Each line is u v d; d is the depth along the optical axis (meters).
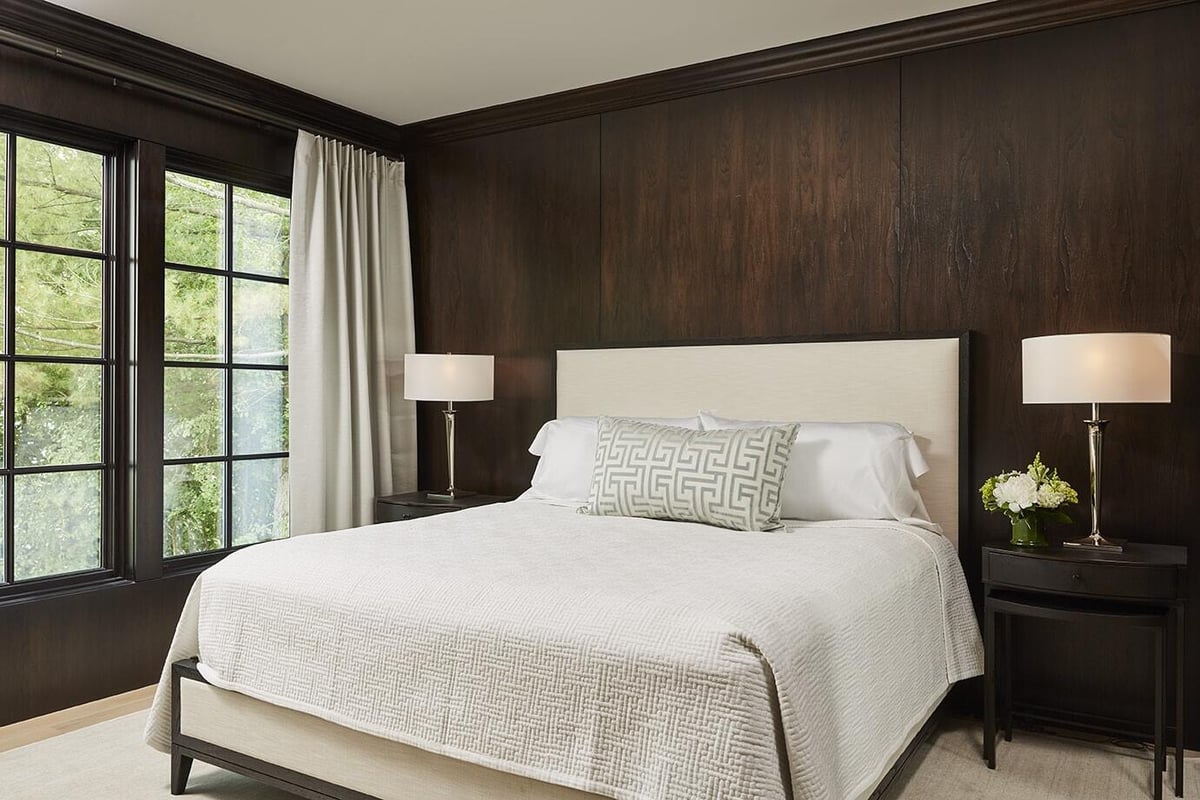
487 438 4.65
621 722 1.84
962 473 3.35
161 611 3.74
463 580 2.19
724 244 3.93
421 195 4.86
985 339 3.39
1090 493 3.20
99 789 2.68
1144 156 3.13
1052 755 2.98
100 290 3.67
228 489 4.16
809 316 3.74
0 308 3.33
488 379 4.40
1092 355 2.77
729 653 1.76
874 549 2.69
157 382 3.73
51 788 2.69
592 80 4.12
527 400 4.51
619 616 1.92
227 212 4.17
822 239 3.71
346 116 4.50
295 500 4.21
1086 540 2.95
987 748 2.89
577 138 4.33
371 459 4.48
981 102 3.39
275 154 4.27
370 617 2.21
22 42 3.24
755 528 2.96
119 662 3.59
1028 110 3.31
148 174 3.70
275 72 3.99
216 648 2.51
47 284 3.49
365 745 2.24
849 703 2.04
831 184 3.69
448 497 4.43
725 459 3.06
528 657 1.96
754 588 2.05
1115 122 3.17
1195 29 3.05
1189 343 3.06
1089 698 3.19
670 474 3.13
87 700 3.48
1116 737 3.14
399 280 4.78
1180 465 3.07
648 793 1.78
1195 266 3.05
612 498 3.25
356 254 4.49
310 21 3.45
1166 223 3.09
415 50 3.75
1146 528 3.12
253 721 2.46
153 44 3.62
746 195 3.88
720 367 3.82
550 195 4.41
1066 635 3.22
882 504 3.14
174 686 2.64
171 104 3.80
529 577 2.18
